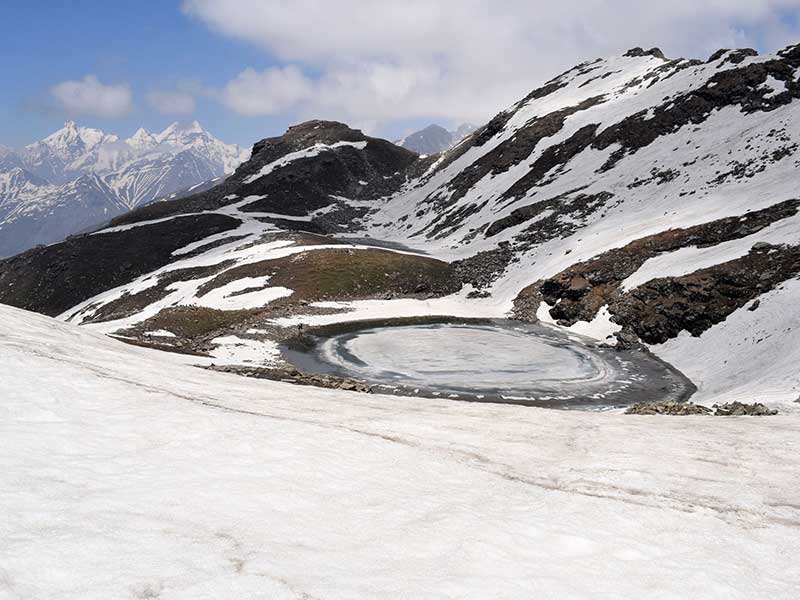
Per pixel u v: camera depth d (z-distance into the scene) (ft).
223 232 516.32
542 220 378.94
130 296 366.63
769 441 59.52
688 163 353.10
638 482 42.73
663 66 554.46
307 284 319.06
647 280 234.99
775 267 193.36
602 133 467.11
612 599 23.84
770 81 385.70
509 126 629.10
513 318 273.54
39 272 485.15
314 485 34.27
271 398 69.62
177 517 26.78
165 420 44.04
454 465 43.88
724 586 26.27
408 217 599.57
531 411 82.07
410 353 206.39
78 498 27.17
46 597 18.63
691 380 169.48
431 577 23.81
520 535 29.73
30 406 41.88
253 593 20.67
